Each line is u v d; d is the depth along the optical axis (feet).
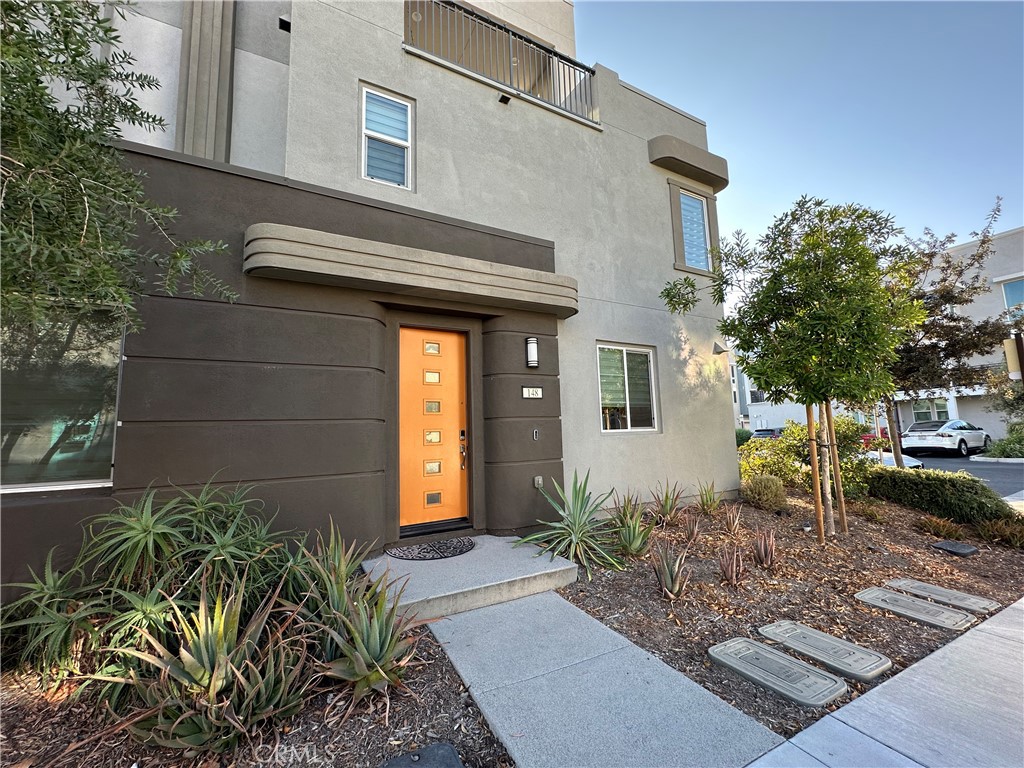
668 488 21.89
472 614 11.91
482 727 7.74
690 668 9.53
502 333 18.16
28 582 10.65
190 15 17.99
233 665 7.37
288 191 14.67
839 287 17.08
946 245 29.19
